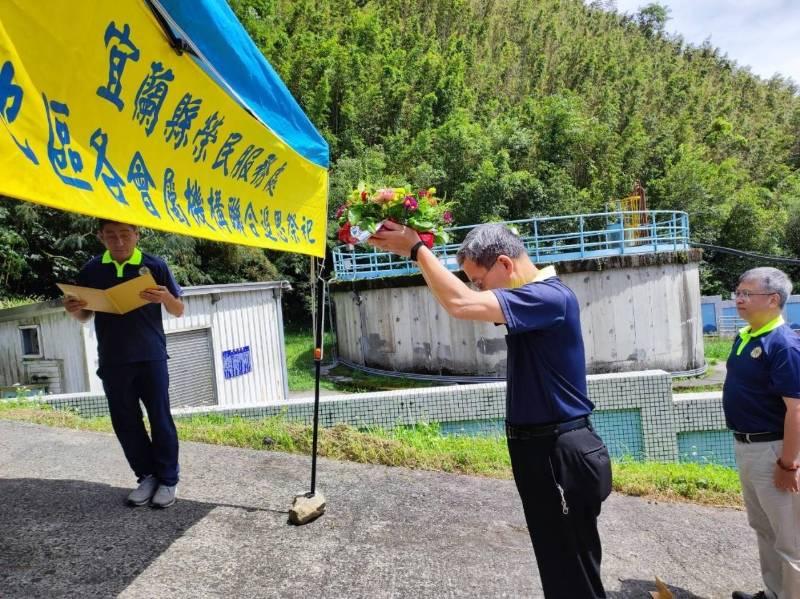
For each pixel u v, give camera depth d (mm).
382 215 1899
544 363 1838
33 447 4082
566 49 63469
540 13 71312
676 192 32031
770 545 2615
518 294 1786
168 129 2014
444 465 4164
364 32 44438
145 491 3119
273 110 2859
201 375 8758
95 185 1581
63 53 1494
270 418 5289
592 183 31641
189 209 2121
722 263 31375
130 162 1788
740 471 2643
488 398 5602
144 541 2725
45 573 2387
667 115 53812
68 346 7676
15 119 1313
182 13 2029
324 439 4438
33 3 1396
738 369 2609
